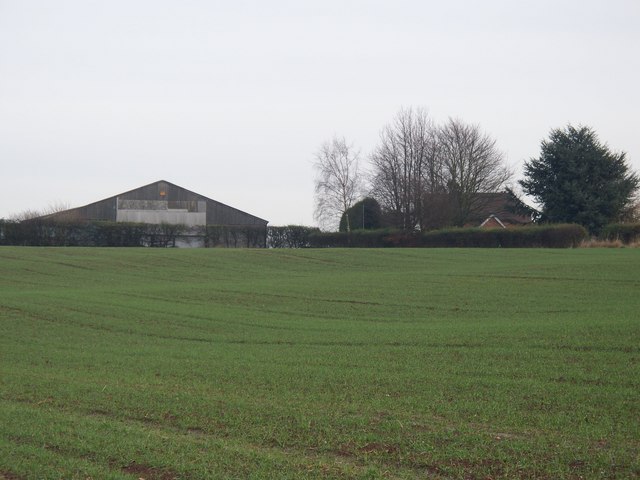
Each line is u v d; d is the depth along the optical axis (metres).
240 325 25.97
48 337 23.84
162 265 49.44
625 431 11.06
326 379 15.68
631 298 29.30
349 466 9.73
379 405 13.15
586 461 9.71
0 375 17.06
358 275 42.00
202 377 16.38
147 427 12.04
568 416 12.01
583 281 34.78
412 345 20.08
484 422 11.83
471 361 17.22
